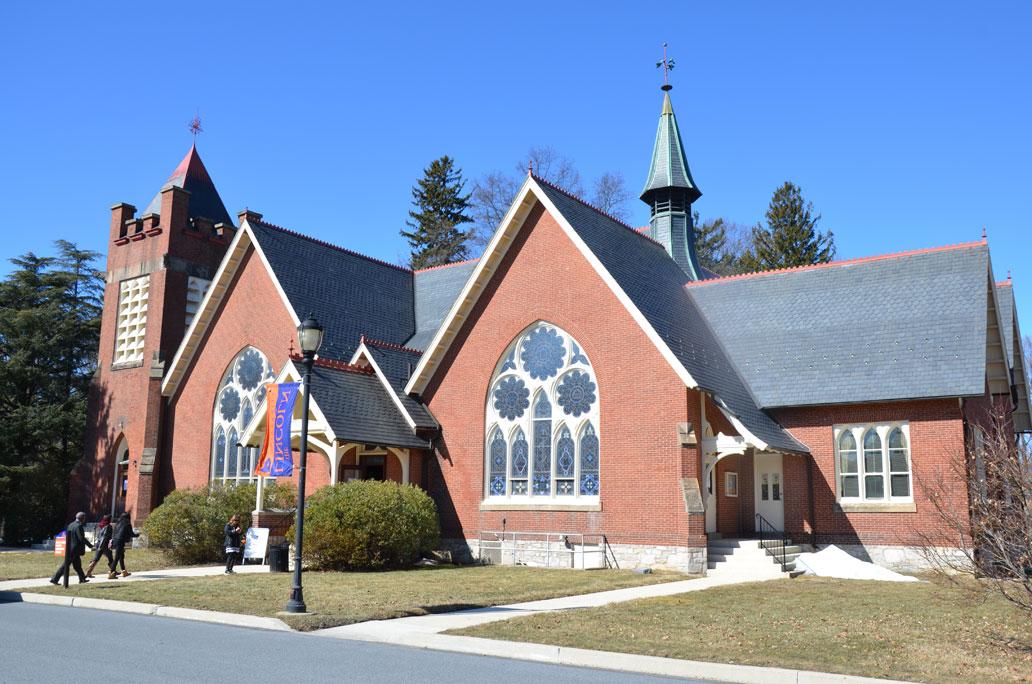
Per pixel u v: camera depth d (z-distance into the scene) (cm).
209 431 3528
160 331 3781
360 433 2747
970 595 1366
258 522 2702
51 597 1922
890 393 2675
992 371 3247
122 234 4084
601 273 2759
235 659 1162
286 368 2802
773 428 2809
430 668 1131
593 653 1233
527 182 2928
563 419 2792
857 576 2362
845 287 3117
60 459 4725
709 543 2588
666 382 2602
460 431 2981
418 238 6894
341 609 1655
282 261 3447
